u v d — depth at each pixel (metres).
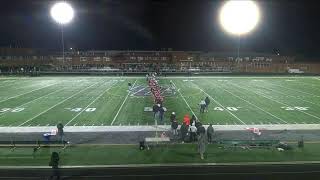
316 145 21.17
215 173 17.03
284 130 24.44
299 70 75.19
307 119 27.86
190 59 83.81
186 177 16.58
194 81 54.41
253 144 20.62
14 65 79.69
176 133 23.55
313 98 37.88
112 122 27.02
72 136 23.28
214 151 20.06
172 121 24.00
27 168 17.70
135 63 83.94
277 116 28.95
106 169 17.55
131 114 29.77
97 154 19.67
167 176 16.69
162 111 27.08
